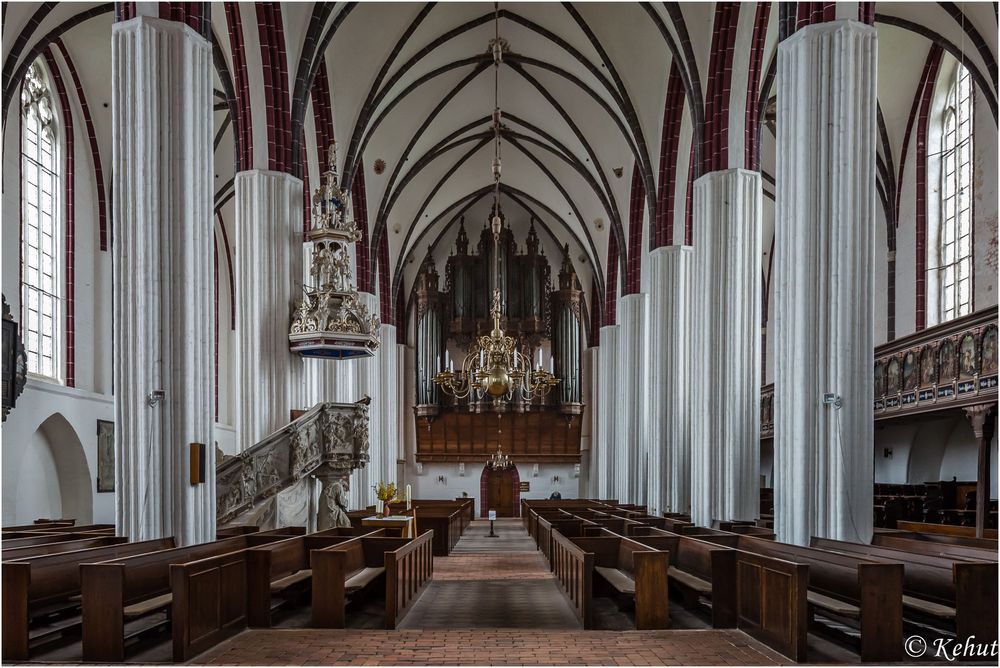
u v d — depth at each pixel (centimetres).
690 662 641
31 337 1756
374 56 2147
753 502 1580
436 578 1288
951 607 695
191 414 1033
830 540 964
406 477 3741
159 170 1034
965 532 1437
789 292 1091
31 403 1641
